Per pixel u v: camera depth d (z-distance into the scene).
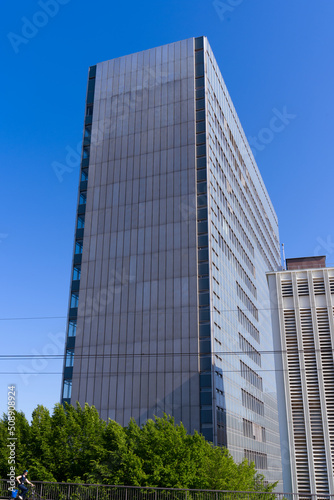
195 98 62.88
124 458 28.80
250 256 78.88
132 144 64.31
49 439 32.03
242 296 69.50
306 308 52.09
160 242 57.62
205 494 27.42
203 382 49.69
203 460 29.75
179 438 30.08
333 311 51.09
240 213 75.00
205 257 54.91
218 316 55.06
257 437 66.25
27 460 31.61
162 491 27.27
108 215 61.97
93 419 33.12
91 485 28.45
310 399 47.50
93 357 55.28
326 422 45.94
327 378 48.22
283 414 47.66
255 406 68.06
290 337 51.16
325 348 49.56
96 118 68.12
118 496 27.83
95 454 30.22
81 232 63.19
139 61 68.44
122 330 55.25
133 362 53.28
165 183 60.22
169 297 54.59
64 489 29.03
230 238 66.38
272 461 73.69
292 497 43.84
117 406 51.81
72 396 54.19
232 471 30.42
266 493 27.81
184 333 52.34
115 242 60.19
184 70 64.69
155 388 51.16
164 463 28.91
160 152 62.09
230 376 56.84
